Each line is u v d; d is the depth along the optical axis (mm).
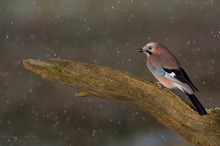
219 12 24766
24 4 25969
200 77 19609
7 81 19375
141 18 24828
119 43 22750
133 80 9594
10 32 23812
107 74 9609
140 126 16594
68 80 9680
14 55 21547
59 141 15617
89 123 16781
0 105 17828
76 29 24062
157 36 23281
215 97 18344
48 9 25594
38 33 23750
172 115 9562
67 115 17250
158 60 11047
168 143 15414
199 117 9406
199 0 25469
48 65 9672
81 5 26000
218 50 21547
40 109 17547
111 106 17734
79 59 21531
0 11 25375
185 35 23188
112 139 15891
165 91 9578
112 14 25203
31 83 19203
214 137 9445
